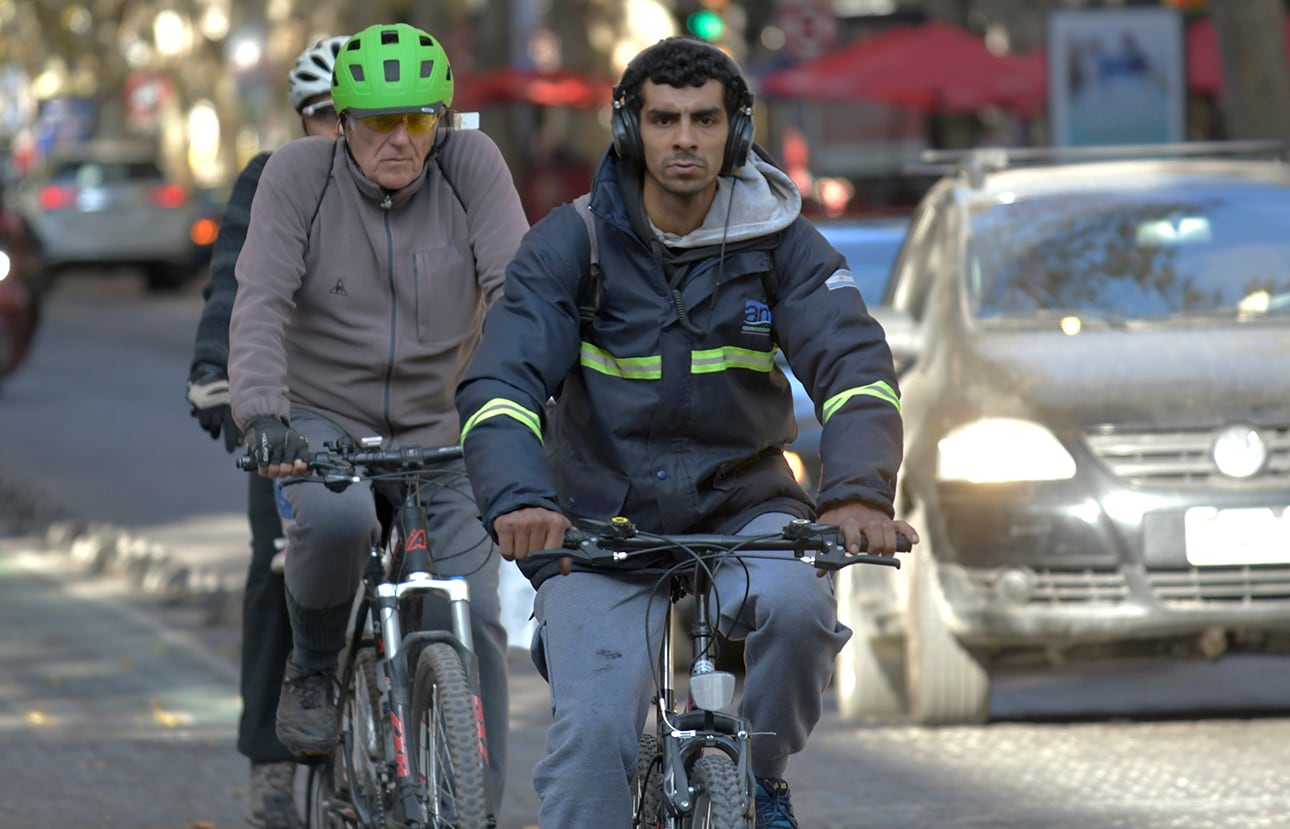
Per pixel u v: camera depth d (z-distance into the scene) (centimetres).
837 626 1224
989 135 8888
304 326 1529
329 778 1598
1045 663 2283
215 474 4712
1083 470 2172
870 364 1231
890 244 3272
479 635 1540
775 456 1296
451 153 1548
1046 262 2442
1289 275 2406
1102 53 4997
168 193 11269
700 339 1245
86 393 6469
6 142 18400
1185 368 2217
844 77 7356
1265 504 2148
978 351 2306
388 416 1535
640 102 1229
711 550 1178
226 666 2766
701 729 1197
